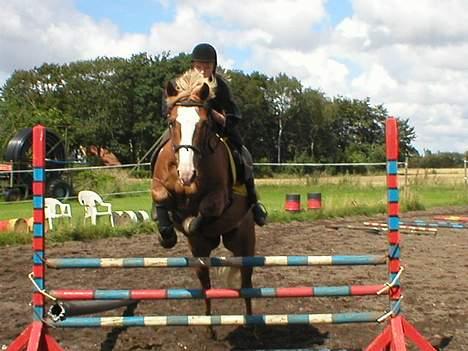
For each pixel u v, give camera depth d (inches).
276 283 360.5
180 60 2962.6
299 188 1235.2
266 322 211.5
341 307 299.3
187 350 238.2
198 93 200.1
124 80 2915.8
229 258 215.0
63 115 2741.1
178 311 295.3
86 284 357.7
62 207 629.6
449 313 287.3
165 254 474.0
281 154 3366.1
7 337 251.3
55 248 504.4
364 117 3698.3
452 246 520.4
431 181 1216.2
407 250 496.1
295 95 3324.3
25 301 317.4
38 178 210.8
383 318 213.2
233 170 217.8
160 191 206.8
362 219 757.3
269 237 571.2
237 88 3122.5
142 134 2920.8
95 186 1203.2
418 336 211.3
